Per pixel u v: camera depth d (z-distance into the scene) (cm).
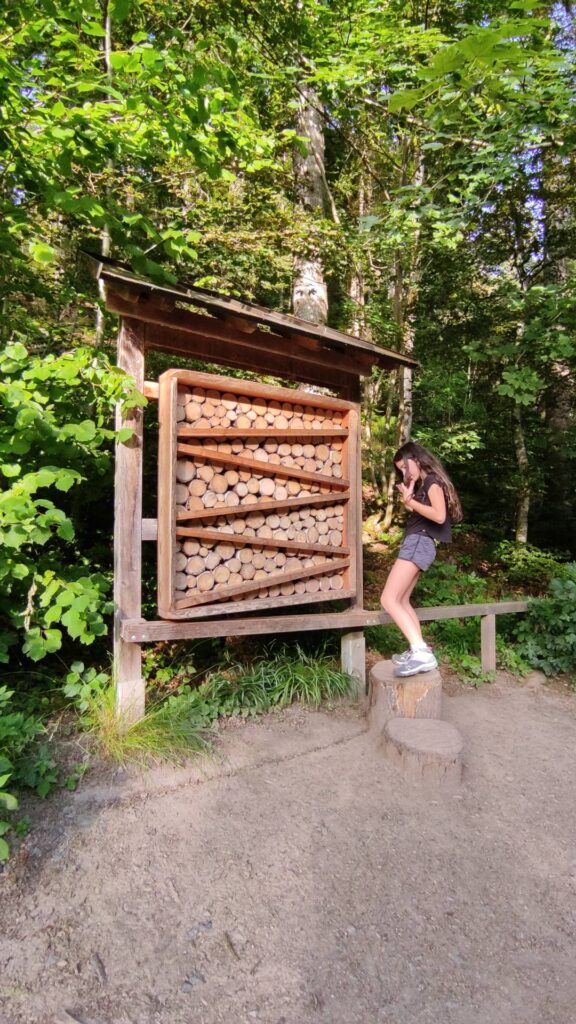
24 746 266
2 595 308
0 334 404
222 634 324
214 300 316
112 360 458
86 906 198
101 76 275
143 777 266
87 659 392
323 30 531
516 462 816
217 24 513
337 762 304
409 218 497
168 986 171
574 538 855
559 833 262
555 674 473
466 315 770
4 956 175
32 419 262
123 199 531
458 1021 168
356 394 434
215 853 229
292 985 175
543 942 199
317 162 657
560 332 562
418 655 339
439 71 281
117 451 312
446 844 247
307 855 233
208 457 326
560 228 744
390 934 198
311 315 633
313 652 427
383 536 730
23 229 349
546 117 436
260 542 351
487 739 356
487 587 673
